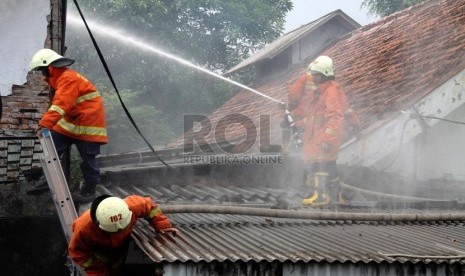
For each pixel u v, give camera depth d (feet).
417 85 30.22
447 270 16.28
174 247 15.79
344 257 15.79
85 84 20.61
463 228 20.94
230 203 22.54
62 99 19.24
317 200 22.61
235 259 14.98
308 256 15.66
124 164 30.50
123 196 22.95
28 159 26.37
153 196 23.47
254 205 22.03
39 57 19.94
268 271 15.26
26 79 26.94
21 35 26.94
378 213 21.06
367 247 17.20
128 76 64.49
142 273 21.57
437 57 32.50
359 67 39.75
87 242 15.39
